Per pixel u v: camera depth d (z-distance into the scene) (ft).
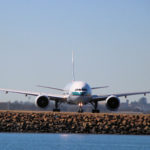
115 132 555.28
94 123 559.79
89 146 450.71
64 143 463.01
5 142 464.24
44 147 439.22
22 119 565.12
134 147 450.71
